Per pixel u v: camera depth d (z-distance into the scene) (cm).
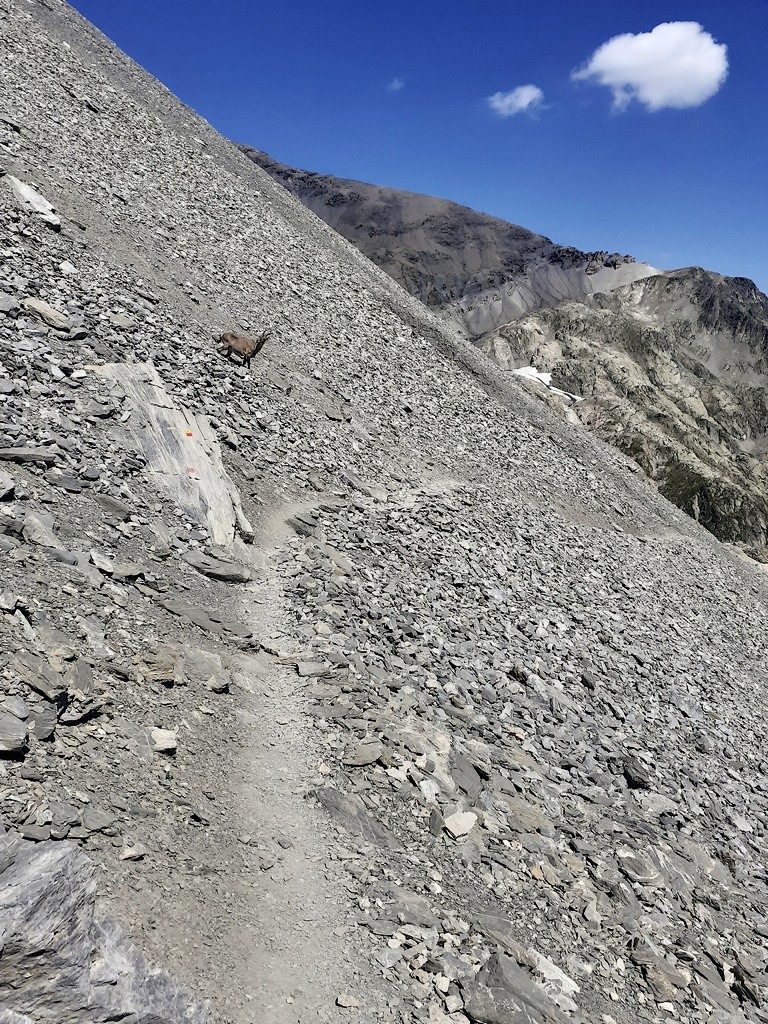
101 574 1402
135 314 2558
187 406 2264
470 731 1609
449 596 2266
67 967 663
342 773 1248
